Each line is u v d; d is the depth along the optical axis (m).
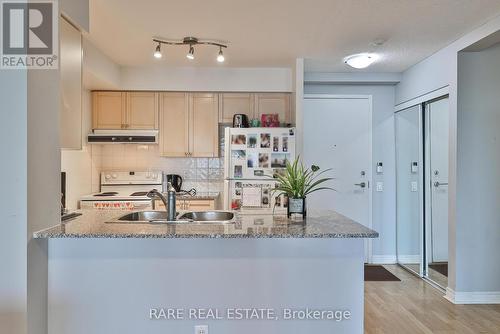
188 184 4.64
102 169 4.59
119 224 2.11
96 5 2.59
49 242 1.97
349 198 4.66
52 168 1.94
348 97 4.66
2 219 1.72
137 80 4.24
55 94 1.94
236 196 3.70
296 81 3.86
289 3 2.56
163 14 2.75
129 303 1.99
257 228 1.98
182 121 4.35
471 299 3.29
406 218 4.43
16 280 1.74
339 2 2.55
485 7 2.63
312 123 4.65
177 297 2.00
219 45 3.42
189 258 2.00
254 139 3.73
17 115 1.71
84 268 1.98
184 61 4.00
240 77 4.29
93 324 1.98
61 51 2.02
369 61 3.78
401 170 4.54
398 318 2.97
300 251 2.01
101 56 3.67
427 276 4.01
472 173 3.27
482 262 3.28
